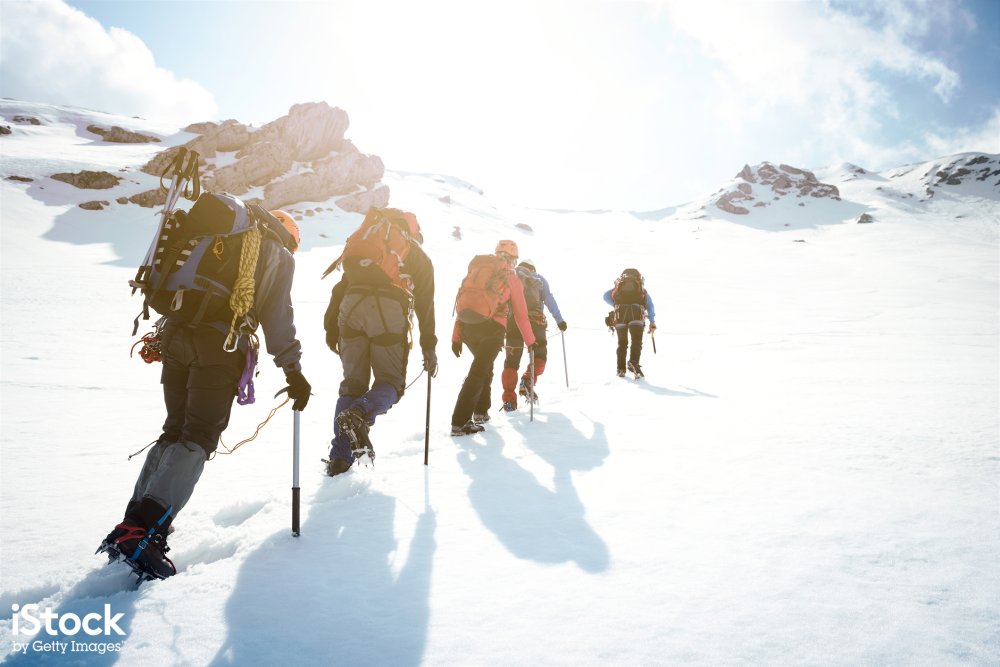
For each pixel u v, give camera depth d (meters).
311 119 65.25
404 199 83.25
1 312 14.34
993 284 38.94
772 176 152.62
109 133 75.62
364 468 3.20
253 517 2.50
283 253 2.38
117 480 3.19
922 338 13.60
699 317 21.23
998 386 5.65
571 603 1.68
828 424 3.93
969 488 2.57
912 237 100.38
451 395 6.59
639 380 7.05
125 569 1.97
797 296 30.61
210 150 61.03
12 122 75.81
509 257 5.04
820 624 1.53
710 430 3.90
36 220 43.31
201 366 2.21
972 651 1.39
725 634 1.50
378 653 1.46
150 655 1.48
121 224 46.09
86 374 7.64
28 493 2.93
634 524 2.28
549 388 6.72
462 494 2.72
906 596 1.66
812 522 2.23
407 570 1.93
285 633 1.56
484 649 1.47
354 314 3.22
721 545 2.05
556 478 2.94
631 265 48.06
